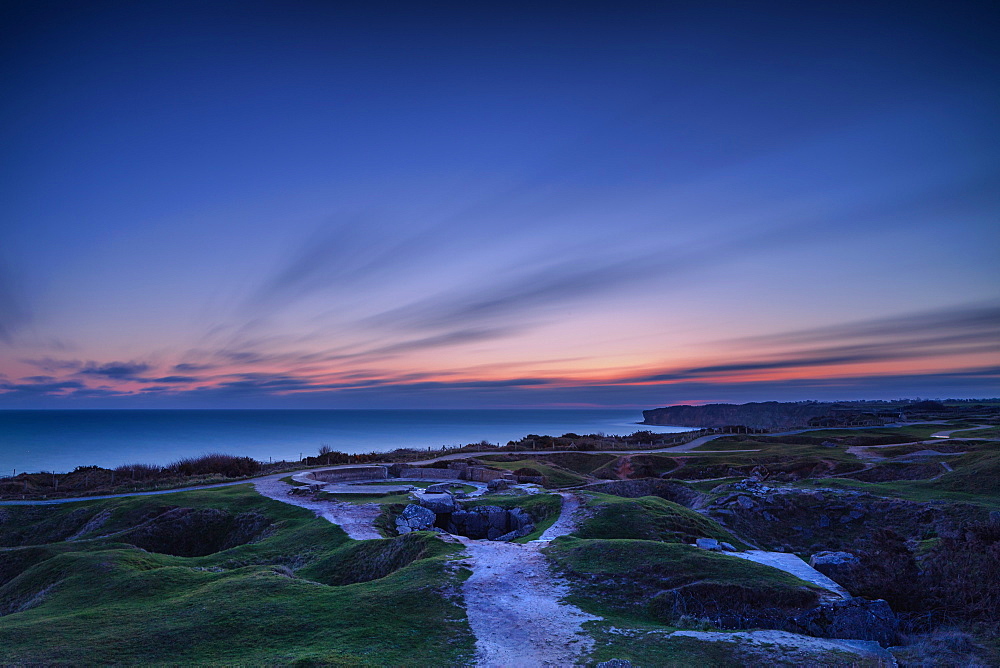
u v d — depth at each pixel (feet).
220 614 67.92
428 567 86.84
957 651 60.95
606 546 94.89
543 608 72.49
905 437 307.78
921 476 203.21
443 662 55.01
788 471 239.91
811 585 80.53
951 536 105.19
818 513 149.28
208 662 54.49
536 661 55.67
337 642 59.16
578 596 77.51
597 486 187.21
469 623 66.64
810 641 62.18
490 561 92.73
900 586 82.53
